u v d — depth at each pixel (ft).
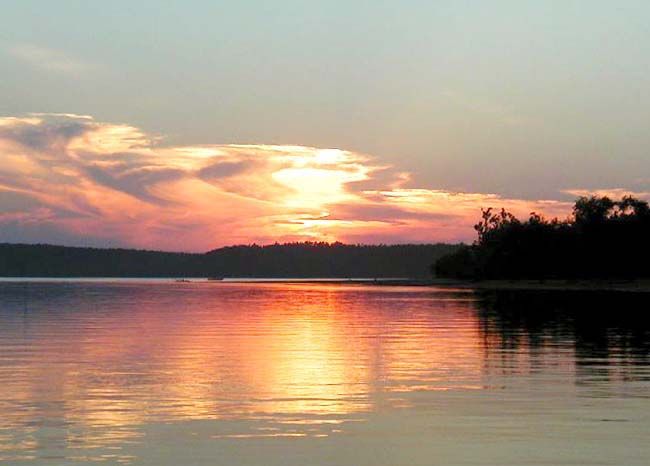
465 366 104.37
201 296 410.72
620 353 119.85
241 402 77.25
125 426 66.49
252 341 140.36
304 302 330.13
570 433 63.98
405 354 118.52
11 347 128.98
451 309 263.70
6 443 60.75
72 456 57.06
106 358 113.19
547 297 387.96
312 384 88.58
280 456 57.26
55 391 83.56
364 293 469.57
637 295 419.95
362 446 60.03
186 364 106.22
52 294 432.25
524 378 93.20
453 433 64.18
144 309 264.72
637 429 65.31
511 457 56.90
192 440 61.72
